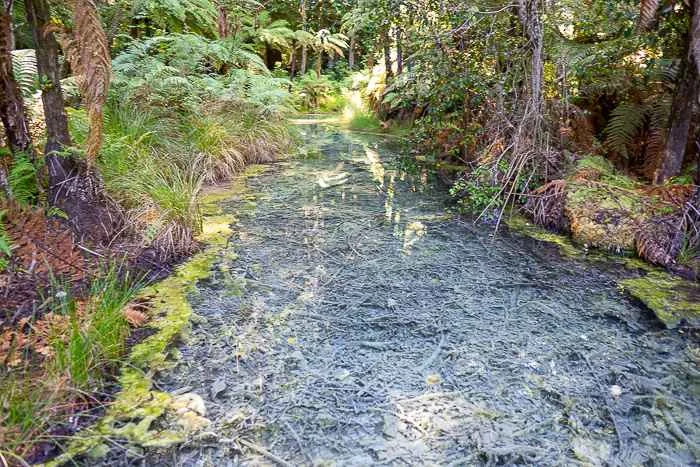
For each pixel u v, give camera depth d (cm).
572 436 124
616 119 330
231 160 416
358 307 188
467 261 235
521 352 160
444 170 425
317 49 1020
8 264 182
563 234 272
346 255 240
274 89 543
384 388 141
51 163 219
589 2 318
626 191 265
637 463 115
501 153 319
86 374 135
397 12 363
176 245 235
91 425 122
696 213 229
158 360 150
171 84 417
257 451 116
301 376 145
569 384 144
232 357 154
